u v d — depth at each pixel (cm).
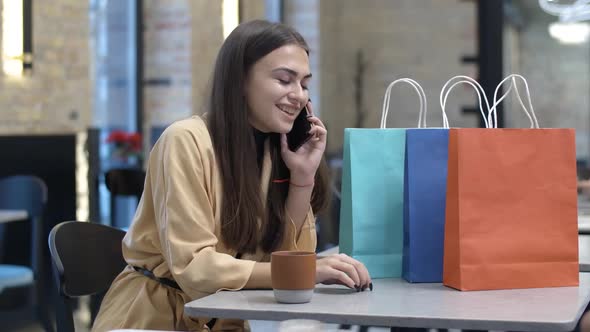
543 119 1049
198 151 160
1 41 460
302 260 136
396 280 166
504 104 838
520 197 154
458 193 151
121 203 568
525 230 154
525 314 127
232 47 166
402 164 170
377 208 169
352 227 168
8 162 460
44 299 405
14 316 447
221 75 166
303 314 129
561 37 1043
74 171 490
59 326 173
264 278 149
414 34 949
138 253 171
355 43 984
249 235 166
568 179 156
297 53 167
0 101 458
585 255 202
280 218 175
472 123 910
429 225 162
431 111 941
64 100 505
